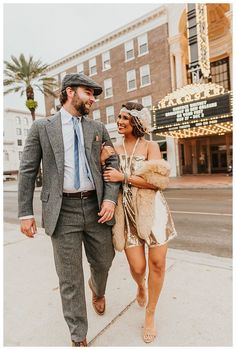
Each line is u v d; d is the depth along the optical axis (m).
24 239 5.03
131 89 24.38
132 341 2.08
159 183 2.06
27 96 23.41
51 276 3.33
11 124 52.22
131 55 24.30
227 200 9.42
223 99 15.95
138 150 2.23
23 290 2.99
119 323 2.30
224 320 2.26
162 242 2.05
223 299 2.56
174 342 2.04
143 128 2.22
